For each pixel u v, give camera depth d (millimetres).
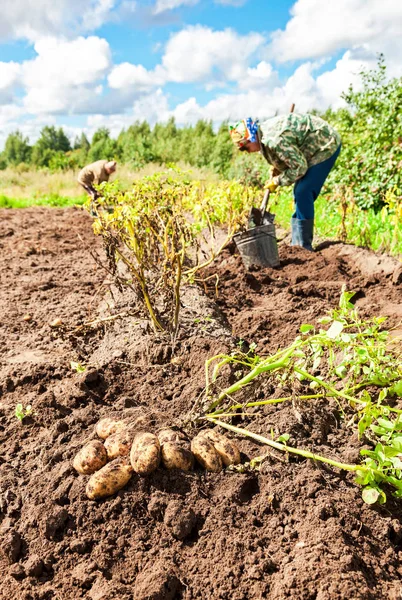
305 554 1837
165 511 2068
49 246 8344
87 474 2232
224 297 4789
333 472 2262
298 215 6262
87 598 1847
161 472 2191
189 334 3562
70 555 2020
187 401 2770
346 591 1673
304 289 4723
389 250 6105
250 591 1785
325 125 5793
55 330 4277
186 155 30922
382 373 2611
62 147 60031
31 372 3371
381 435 2432
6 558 2047
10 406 3066
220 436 2359
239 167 15016
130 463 2203
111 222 3590
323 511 2006
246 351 3543
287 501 2100
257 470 2256
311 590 1714
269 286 5055
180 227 3596
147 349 3436
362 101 10531
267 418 2584
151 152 29375
